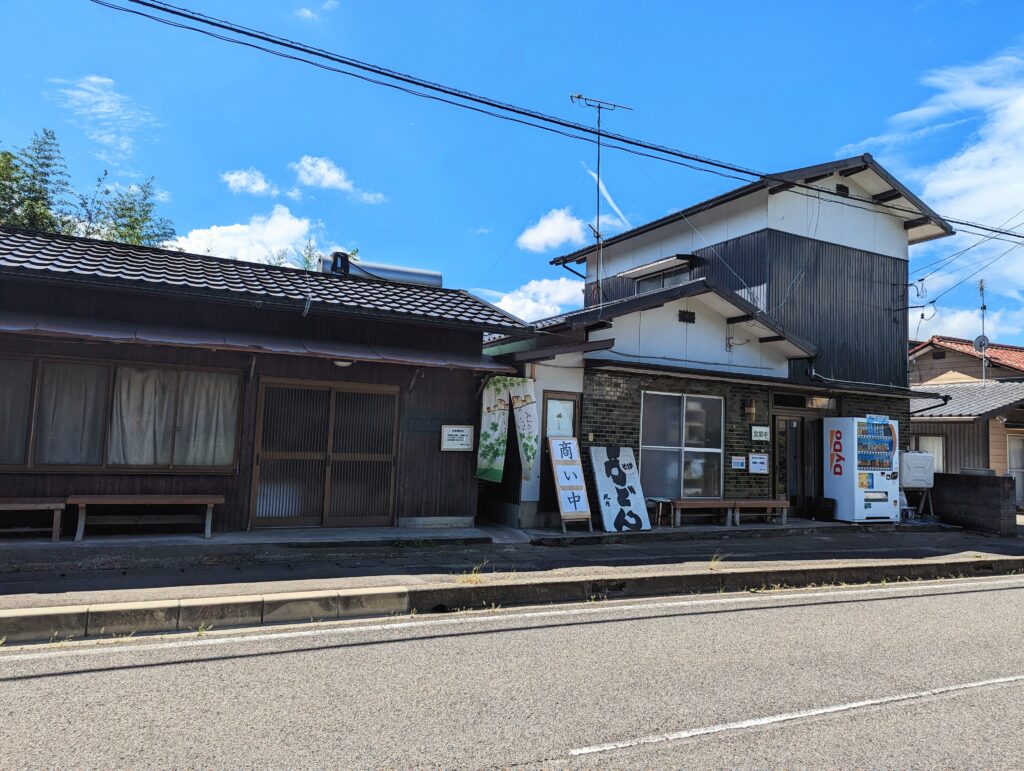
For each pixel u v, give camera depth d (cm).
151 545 782
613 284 2016
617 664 510
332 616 628
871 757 368
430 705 420
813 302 1588
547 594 730
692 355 1343
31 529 771
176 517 839
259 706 409
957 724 417
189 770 328
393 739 371
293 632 570
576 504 1098
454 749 361
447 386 1052
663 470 1262
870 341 1673
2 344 791
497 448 1073
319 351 870
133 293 827
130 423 848
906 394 1562
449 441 1045
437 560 848
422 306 1034
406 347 1027
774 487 1403
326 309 907
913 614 719
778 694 459
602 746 371
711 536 1183
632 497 1162
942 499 1529
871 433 1416
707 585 821
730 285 1620
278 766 336
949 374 2519
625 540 1097
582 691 452
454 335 1069
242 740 362
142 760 336
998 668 534
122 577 681
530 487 1121
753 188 1545
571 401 1187
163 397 867
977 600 812
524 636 579
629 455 1201
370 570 764
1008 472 1892
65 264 810
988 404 1767
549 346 1141
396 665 493
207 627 581
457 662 504
